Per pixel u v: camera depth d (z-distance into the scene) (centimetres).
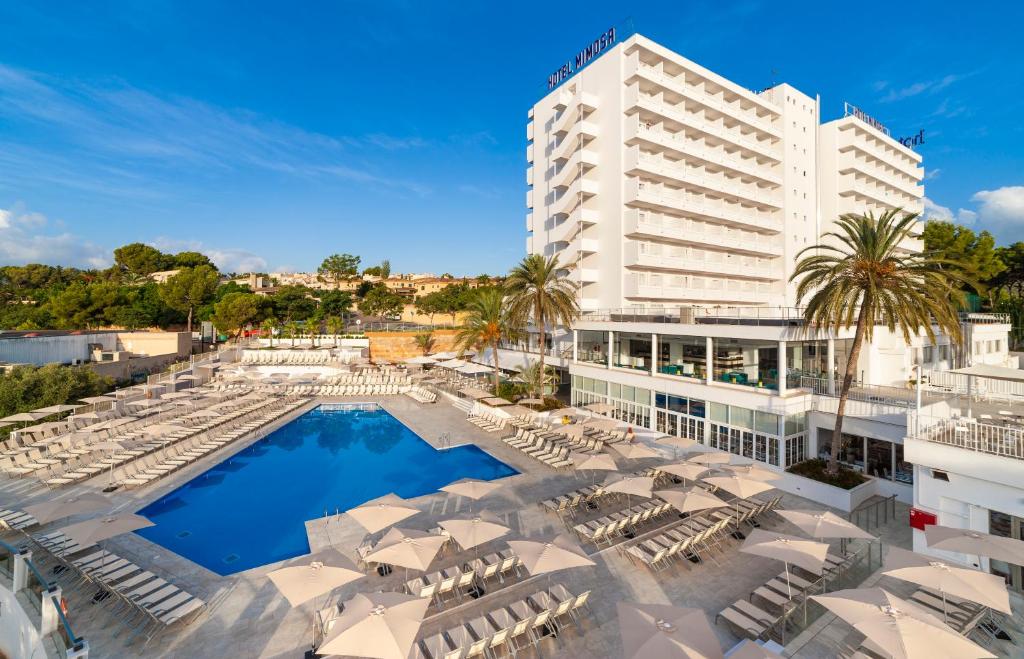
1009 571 1205
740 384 2238
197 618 1059
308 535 1485
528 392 3294
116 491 1783
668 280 3950
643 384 2641
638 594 1160
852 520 1574
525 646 973
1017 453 1195
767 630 1006
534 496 1766
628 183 3681
